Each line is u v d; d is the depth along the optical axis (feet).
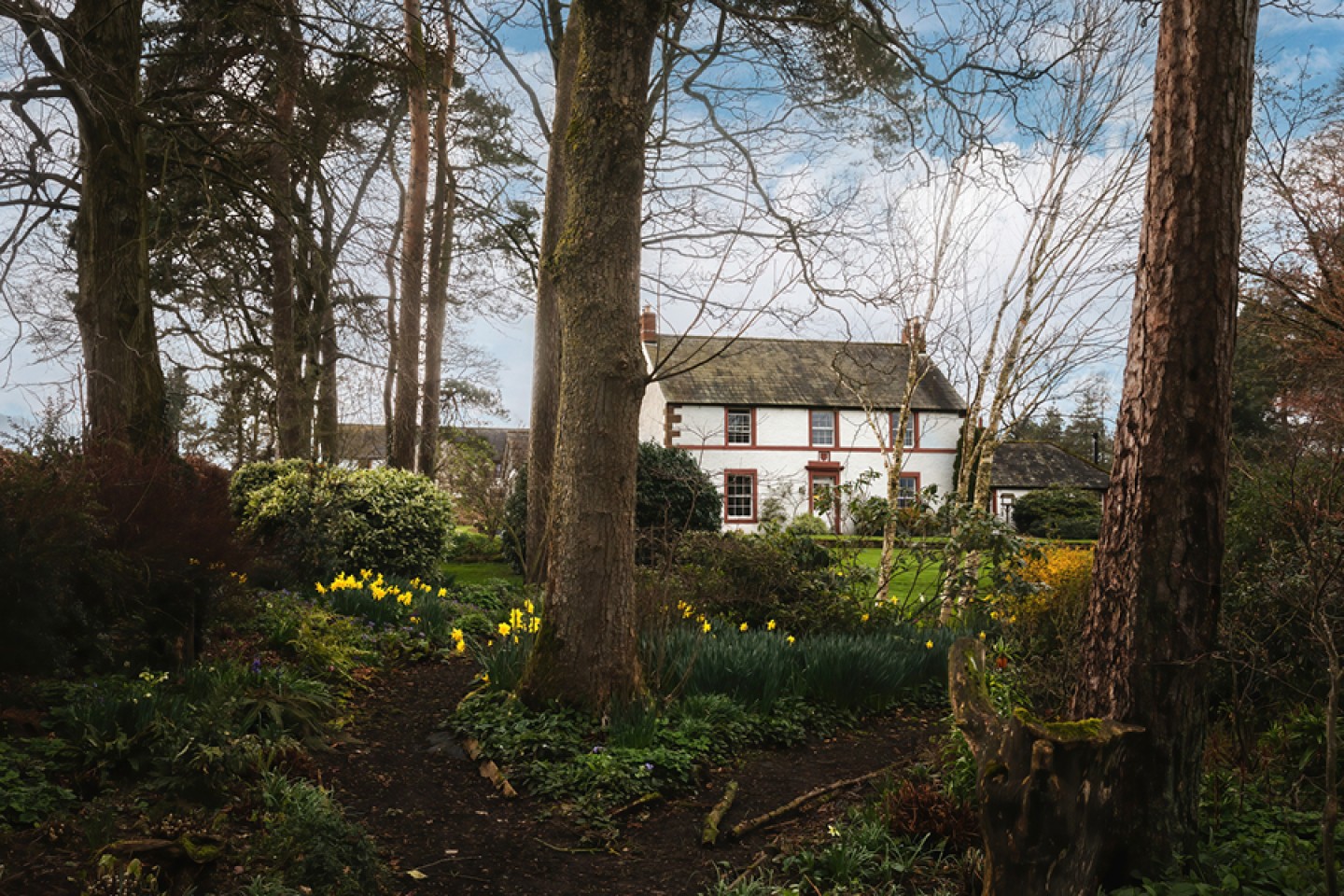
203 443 77.36
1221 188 12.82
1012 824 10.91
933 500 35.24
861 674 24.53
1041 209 35.35
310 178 43.32
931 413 110.32
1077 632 23.27
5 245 30.86
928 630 31.32
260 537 39.06
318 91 46.83
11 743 14.74
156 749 15.02
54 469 18.30
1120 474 13.44
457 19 46.03
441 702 24.41
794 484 107.14
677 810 17.46
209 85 43.04
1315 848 12.96
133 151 32.01
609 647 21.26
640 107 21.93
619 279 21.67
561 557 21.58
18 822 12.60
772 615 32.63
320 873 12.01
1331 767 10.85
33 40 29.14
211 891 11.71
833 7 34.88
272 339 62.59
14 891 10.76
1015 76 35.19
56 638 16.88
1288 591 15.42
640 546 46.01
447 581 48.42
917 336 38.99
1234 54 12.80
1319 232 25.03
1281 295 25.81
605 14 21.47
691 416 106.11
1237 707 15.80
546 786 17.72
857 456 109.19
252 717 17.84
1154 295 13.17
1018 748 10.98
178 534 20.12
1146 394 13.15
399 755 20.15
